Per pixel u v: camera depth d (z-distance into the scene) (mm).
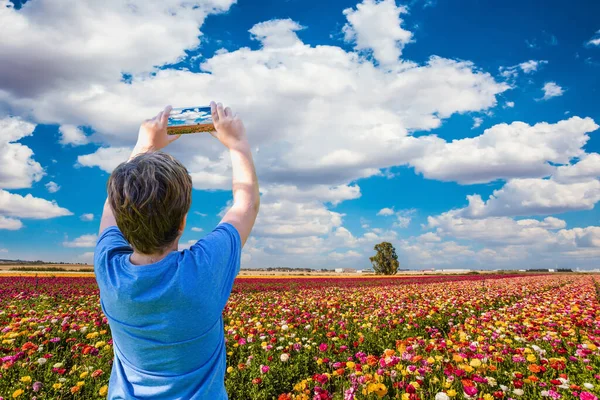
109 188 1055
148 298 986
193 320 1026
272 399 4578
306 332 7676
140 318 1002
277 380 4938
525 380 4348
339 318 9562
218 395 1123
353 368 4703
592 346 5469
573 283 24328
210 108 1291
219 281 1100
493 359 5316
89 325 7168
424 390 4297
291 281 34219
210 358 1100
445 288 20875
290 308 10930
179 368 1048
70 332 6691
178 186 1056
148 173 1026
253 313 10109
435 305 11227
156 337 1012
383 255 72562
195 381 1064
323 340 7145
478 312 11070
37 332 6234
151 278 1004
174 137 1307
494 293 16406
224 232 1176
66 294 15281
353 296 16125
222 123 1268
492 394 4254
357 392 4004
